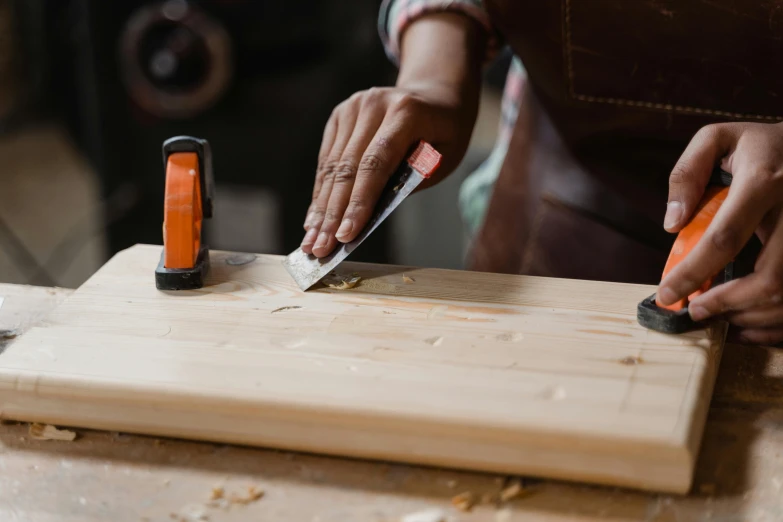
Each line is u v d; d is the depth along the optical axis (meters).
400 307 0.79
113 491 0.63
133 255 0.92
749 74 0.95
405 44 1.14
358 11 1.70
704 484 0.62
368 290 0.83
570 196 1.21
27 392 0.68
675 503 0.61
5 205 2.97
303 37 1.71
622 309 0.78
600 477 0.61
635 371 0.67
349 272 0.87
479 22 1.12
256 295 0.82
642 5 0.94
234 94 1.78
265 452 0.67
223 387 0.66
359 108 0.94
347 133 0.93
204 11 1.67
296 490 0.63
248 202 2.90
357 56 1.75
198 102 1.75
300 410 0.64
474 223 1.50
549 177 1.23
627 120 1.05
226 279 0.86
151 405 0.67
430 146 0.86
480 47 1.13
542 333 0.74
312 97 1.78
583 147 1.13
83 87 1.86
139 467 0.66
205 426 0.67
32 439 0.69
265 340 0.73
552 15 0.99
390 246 2.09
